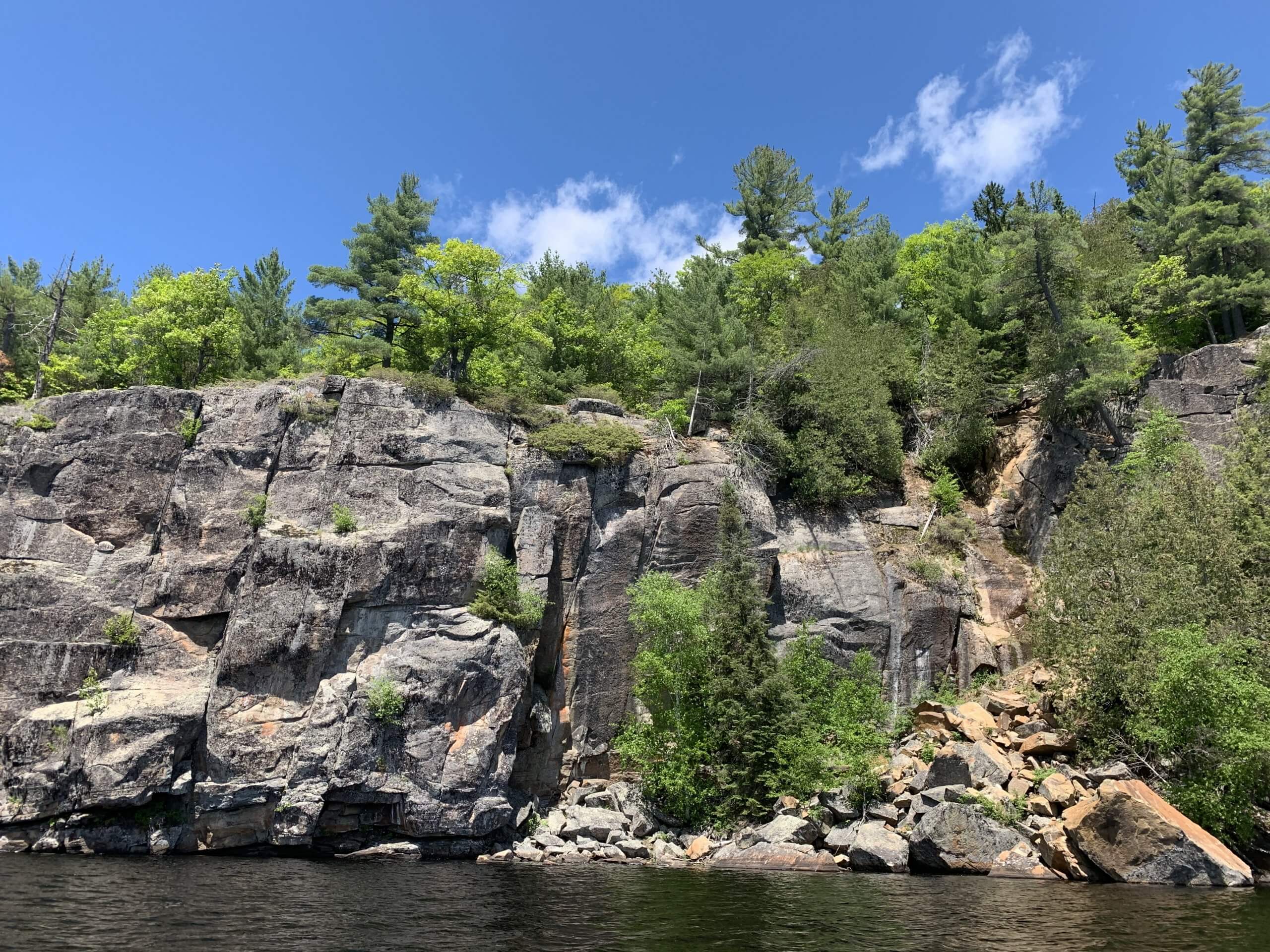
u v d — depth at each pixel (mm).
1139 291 46000
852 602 37156
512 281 42969
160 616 30359
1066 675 29406
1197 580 27328
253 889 20969
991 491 43312
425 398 35656
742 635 31891
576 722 34062
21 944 14398
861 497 42219
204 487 32062
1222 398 38156
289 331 52844
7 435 32156
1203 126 48812
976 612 37719
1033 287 41906
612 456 36719
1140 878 22156
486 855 29203
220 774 28203
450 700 30312
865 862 25375
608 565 36062
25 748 27250
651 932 16188
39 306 49969
